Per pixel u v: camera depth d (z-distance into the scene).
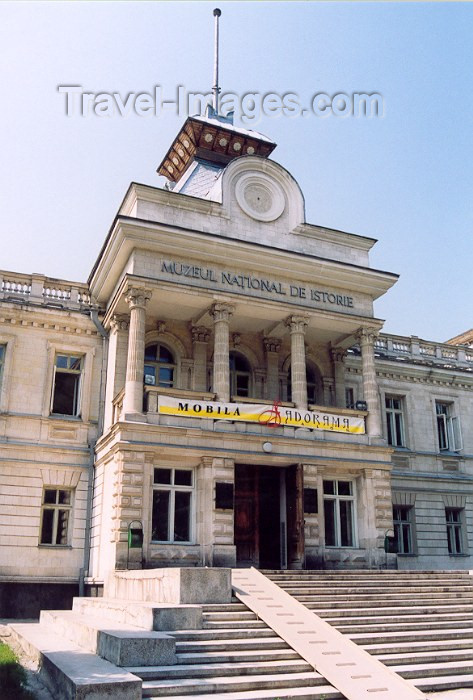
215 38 40.59
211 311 27.98
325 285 30.23
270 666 13.19
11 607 25.66
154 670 12.32
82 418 28.83
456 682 13.83
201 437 25.45
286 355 32.59
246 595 17.33
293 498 26.98
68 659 13.12
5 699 11.77
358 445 28.14
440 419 38.81
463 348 40.94
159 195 27.89
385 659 14.52
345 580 21.89
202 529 24.81
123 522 23.38
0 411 27.47
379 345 37.84
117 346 28.38
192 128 36.25
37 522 26.98
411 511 35.47
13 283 29.92
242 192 29.97
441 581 22.86
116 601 18.38
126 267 27.72
